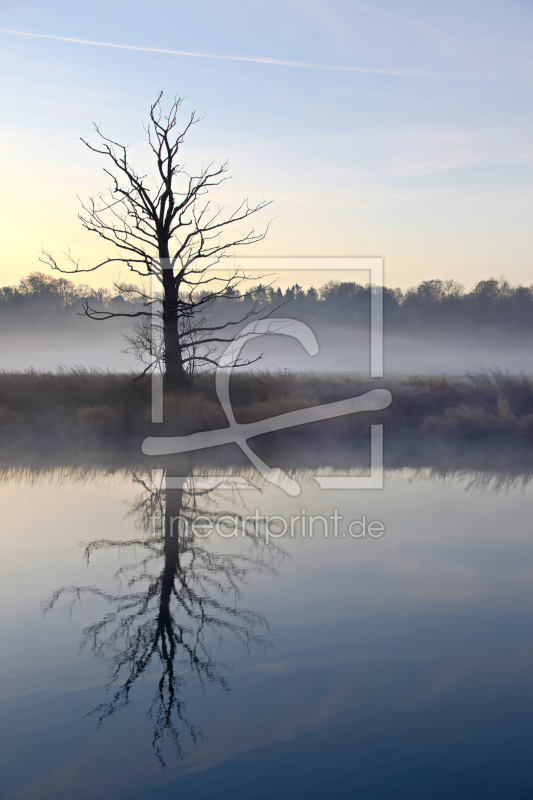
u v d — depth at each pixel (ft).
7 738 14.60
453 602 22.13
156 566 25.76
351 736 14.56
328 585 23.66
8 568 25.44
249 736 14.65
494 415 66.33
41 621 20.59
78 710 15.72
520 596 22.61
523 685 16.71
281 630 19.97
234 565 25.99
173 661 17.99
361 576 24.58
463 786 12.84
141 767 13.57
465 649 18.70
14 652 18.52
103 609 21.54
